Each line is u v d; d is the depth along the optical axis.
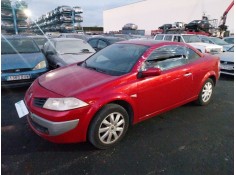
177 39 11.23
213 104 4.60
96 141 2.80
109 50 3.95
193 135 3.30
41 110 2.66
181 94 3.81
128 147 2.96
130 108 3.09
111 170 2.50
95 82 2.92
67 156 2.74
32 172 2.45
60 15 29.28
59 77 3.23
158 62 3.48
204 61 4.23
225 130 3.47
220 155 2.81
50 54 6.68
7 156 2.71
